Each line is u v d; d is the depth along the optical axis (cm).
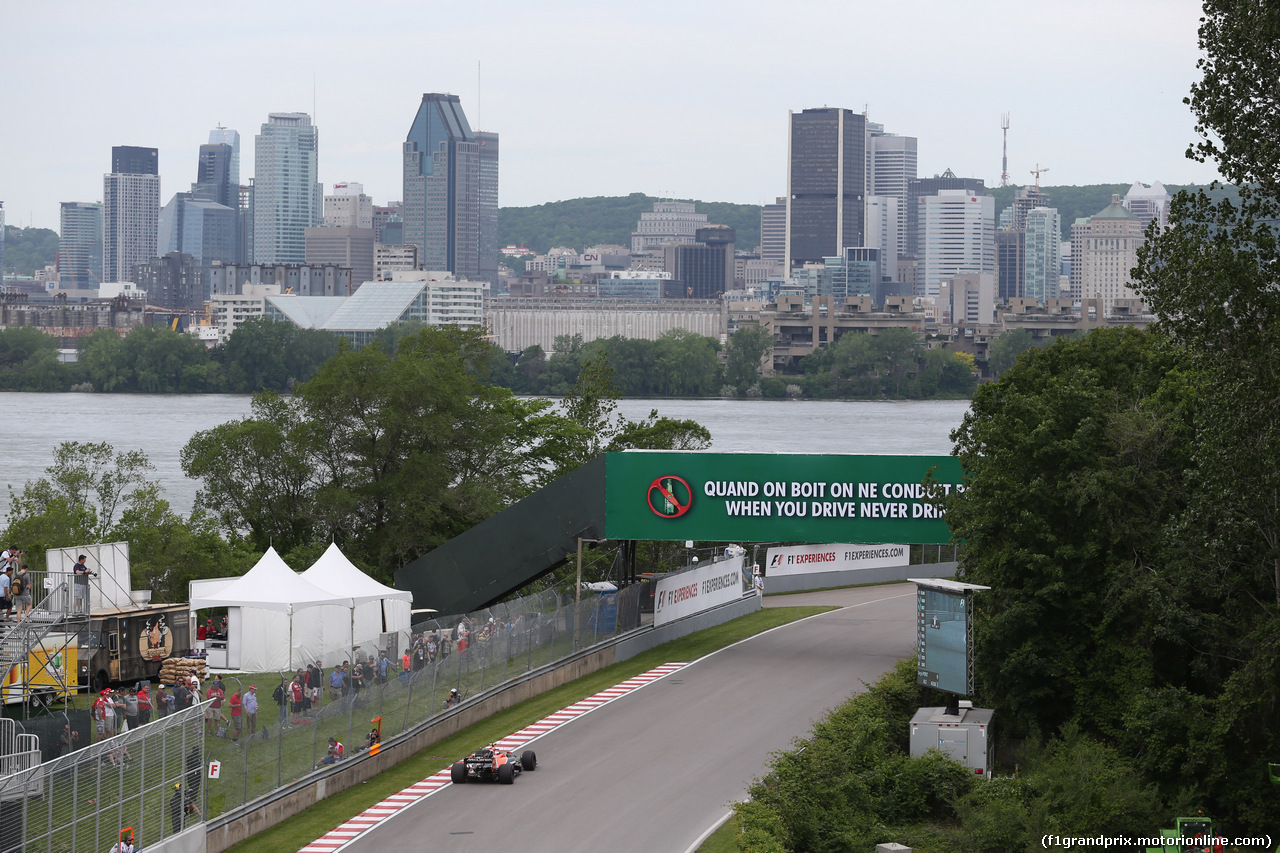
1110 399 11519
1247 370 8100
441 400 17300
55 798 6481
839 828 8669
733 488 13712
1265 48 7756
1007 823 8769
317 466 17362
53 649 9794
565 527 14138
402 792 8994
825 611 16312
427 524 16825
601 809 8569
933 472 13125
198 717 7638
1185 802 9231
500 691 11375
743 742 10175
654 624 14225
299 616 12544
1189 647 10419
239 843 7938
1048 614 10888
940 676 10744
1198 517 9031
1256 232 8138
